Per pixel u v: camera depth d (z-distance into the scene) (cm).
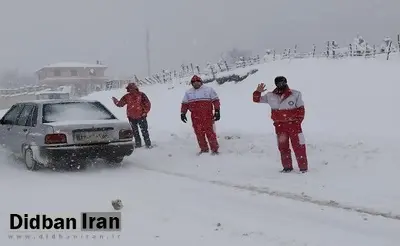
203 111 1018
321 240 480
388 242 473
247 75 2252
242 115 1695
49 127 883
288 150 827
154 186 754
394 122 1293
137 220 559
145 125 1178
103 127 907
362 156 888
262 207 612
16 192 721
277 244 470
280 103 816
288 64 2152
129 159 1041
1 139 1073
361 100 1531
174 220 557
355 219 553
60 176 861
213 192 703
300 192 684
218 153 1019
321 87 1755
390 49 2089
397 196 639
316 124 1426
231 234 502
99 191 719
